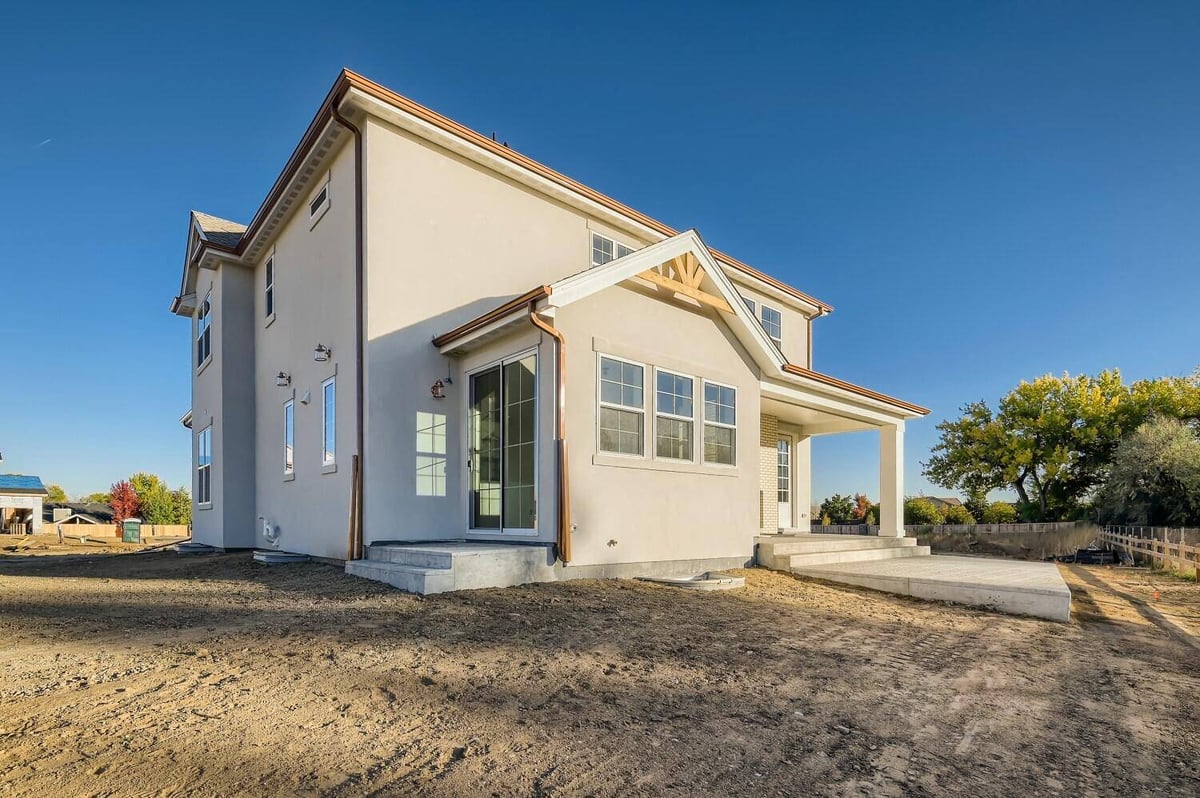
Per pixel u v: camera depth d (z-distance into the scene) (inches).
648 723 156.7
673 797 119.0
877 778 132.0
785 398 534.3
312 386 446.9
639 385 395.9
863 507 1621.6
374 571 328.2
